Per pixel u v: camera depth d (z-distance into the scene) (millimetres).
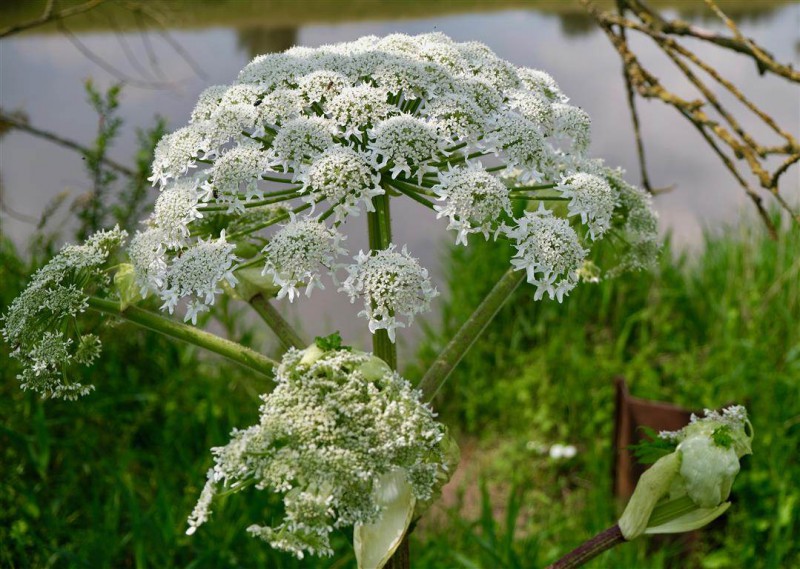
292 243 1733
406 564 1954
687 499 1911
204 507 1579
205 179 1906
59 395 1934
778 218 6266
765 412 4895
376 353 1995
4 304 4812
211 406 4320
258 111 1946
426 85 1940
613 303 6281
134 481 4340
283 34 10125
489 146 1948
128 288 1975
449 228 1797
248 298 2248
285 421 1565
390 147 1796
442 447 1810
